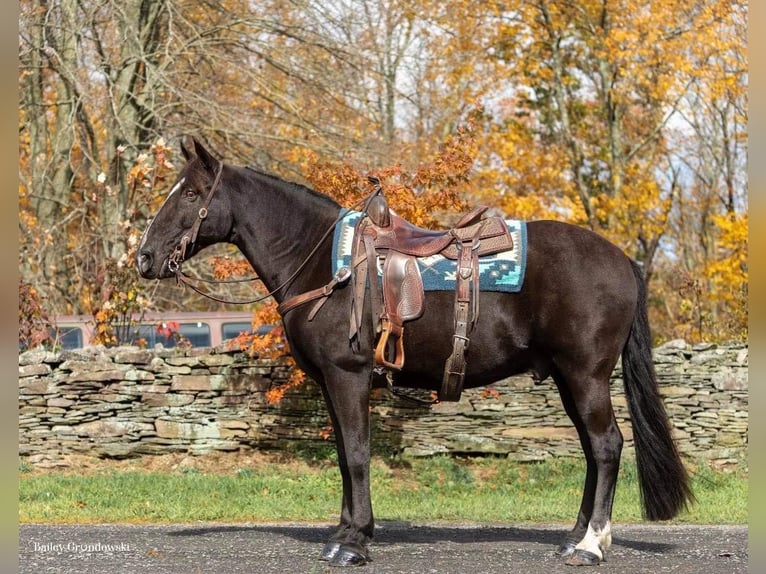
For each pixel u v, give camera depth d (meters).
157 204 13.67
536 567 5.51
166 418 10.63
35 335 11.29
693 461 10.71
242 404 10.70
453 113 18.69
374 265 5.69
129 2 14.34
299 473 10.23
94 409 10.55
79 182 16.41
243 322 13.15
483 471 10.45
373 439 10.70
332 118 14.69
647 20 17.41
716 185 23.42
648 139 19.36
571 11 18.66
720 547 6.29
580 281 5.57
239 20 14.43
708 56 18.03
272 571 5.42
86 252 14.24
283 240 6.02
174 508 8.23
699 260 24.25
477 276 5.62
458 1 18.48
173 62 14.13
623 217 18.30
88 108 14.48
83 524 7.55
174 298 16.83
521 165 19.14
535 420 10.77
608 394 5.59
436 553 5.97
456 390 5.72
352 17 15.17
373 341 5.65
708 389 11.02
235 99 15.29
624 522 7.98
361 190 9.77
